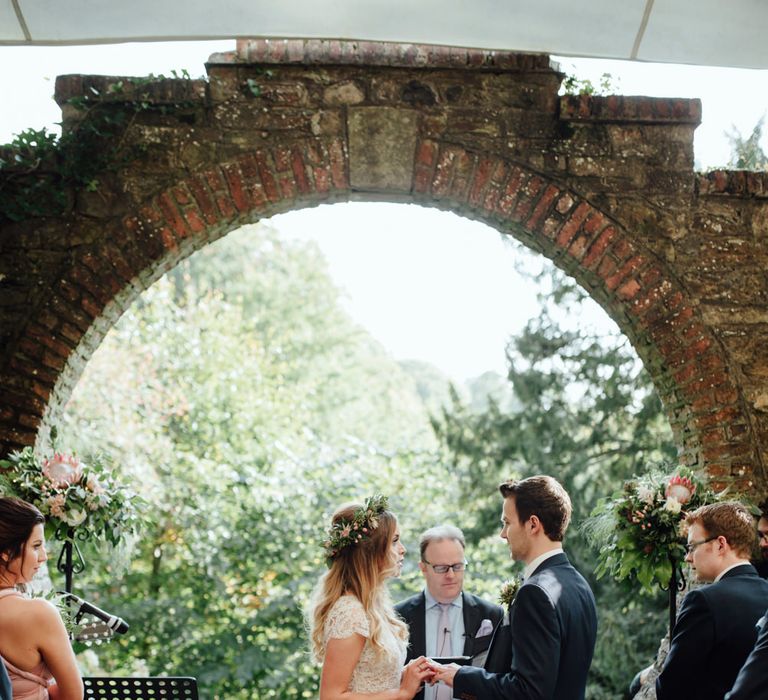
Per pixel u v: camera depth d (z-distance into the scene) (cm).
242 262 1939
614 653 991
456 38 491
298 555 1046
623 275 542
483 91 545
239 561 1052
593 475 1073
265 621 1038
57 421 539
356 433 1881
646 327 541
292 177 536
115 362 1177
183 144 534
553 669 310
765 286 545
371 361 2225
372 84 541
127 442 1108
